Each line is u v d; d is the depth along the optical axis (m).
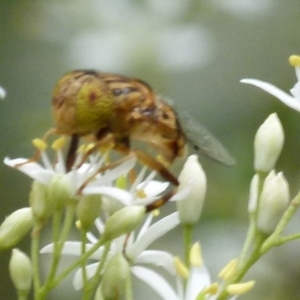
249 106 0.22
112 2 0.22
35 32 0.22
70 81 0.16
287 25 0.22
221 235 0.21
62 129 0.16
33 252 0.16
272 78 0.22
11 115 0.21
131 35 0.22
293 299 0.21
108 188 0.16
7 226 0.16
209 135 0.17
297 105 0.17
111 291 0.16
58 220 0.16
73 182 0.16
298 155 0.21
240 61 0.22
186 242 0.17
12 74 0.22
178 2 0.22
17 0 0.22
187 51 0.22
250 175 0.21
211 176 0.21
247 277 0.21
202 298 0.16
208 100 0.22
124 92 0.16
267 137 0.17
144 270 0.16
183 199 0.17
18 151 0.21
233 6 0.22
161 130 0.17
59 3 0.22
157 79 0.22
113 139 0.16
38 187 0.16
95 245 0.16
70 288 0.20
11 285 0.21
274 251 0.21
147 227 0.17
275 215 0.16
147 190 0.16
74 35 0.22
